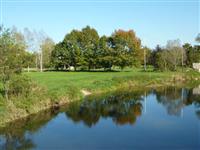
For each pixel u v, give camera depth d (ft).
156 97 160.35
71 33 350.84
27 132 86.22
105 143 76.54
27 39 335.26
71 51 346.95
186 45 447.01
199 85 223.92
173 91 186.91
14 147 72.95
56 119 102.68
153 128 91.91
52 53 359.46
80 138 81.05
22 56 103.91
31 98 111.14
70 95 142.31
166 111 120.26
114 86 197.67
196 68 368.68
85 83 186.50
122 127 93.56
